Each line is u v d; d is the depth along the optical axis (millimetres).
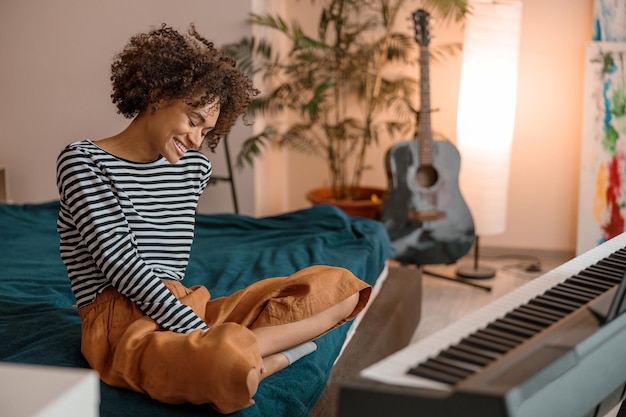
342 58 4387
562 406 1380
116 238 1812
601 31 4270
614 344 1506
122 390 1761
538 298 1563
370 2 4574
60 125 4531
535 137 4547
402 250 4051
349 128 4715
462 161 4188
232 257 2871
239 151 4406
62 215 1863
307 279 1974
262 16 4387
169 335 1755
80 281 1888
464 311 3744
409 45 4492
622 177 4246
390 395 1172
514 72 4078
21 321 2170
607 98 4262
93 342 1830
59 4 4410
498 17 3984
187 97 1805
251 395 1644
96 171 1838
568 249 4598
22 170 4602
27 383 952
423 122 4027
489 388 1138
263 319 1906
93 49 4426
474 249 4605
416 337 3395
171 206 1959
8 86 4531
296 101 4578
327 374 2059
